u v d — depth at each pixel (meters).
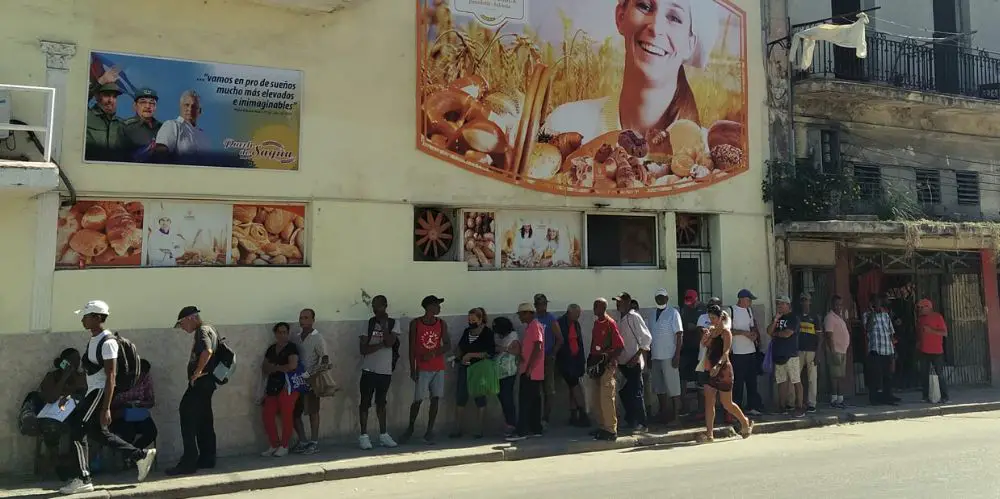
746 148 13.02
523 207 11.08
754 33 13.31
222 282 9.17
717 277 12.66
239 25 9.46
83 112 8.66
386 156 10.16
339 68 9.97
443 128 10.52
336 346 9.70
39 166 7.70
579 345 10.66
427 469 8.61
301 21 9.80
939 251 15.33
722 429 10.55
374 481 7.98
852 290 14.45
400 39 10.34
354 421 9.79
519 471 8.34
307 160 9.72
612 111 11.75
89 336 8.46
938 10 16.23
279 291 9.45
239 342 9.18
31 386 8.16
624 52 11.89
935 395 13.30
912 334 14.98
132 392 8.15
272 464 8.36
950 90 15.54
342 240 9.84
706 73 12.66
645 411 11.20
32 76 8.45
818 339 12.36
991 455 8.48
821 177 13.37
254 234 9.59
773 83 13.52
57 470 7.75
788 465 8.11
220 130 9.30
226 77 9.37
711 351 10.30
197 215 9.32
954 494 6.43
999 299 16.02
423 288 10.31
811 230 12.80
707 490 6.84
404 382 10.08
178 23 9.16
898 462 8.10
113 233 8.88
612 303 11.67
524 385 9.98
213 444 8.24
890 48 14.95
